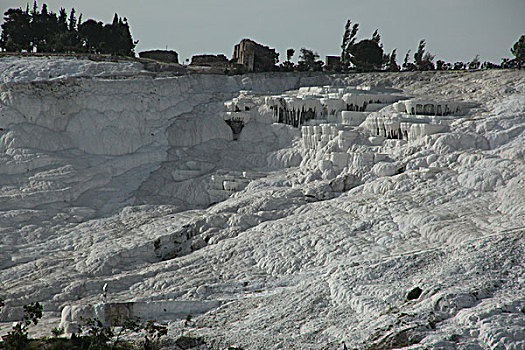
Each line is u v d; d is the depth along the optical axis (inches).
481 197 5157.5
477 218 4630.9
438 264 3705.7
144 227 6289.4
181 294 4530.0
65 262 5497.1
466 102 7249.0
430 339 2815.0
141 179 7662.4
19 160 7253.9
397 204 5329.7
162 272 5073.8
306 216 5605.3
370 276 3833.7
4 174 7121.1
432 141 6284.5
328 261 4586.6
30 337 3929.6
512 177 5177.2
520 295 3080.7
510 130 6028.5
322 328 3380.9
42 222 6441.9
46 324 4343.0
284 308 3831.2
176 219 6422.2
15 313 4670.3
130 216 6742.1
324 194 6186.0
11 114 7721.5
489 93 7544.3
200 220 5974.4
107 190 7342.5
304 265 4662.9
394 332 2960.1
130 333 3853.3
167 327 3897.6
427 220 4790.8
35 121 7859.3
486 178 5305.1
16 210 6520.7
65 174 7194.9
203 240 5733.3
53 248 5920.3
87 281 4953.3
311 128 7504.9
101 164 7701.8
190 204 7126.0
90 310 4138.8
